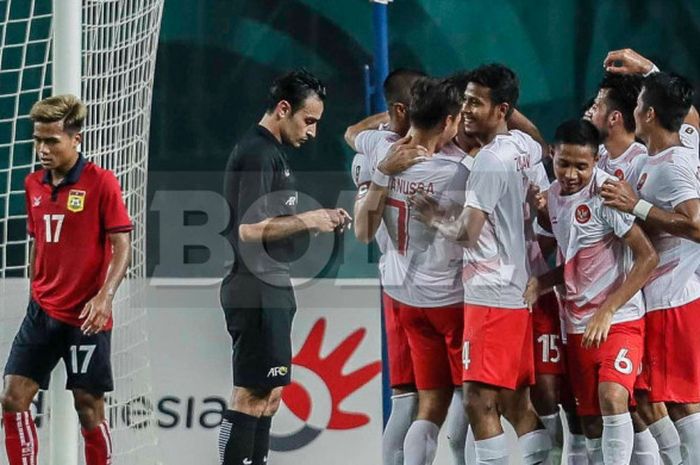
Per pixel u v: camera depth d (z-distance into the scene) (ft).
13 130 64.18
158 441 64.90
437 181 55.47
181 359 65.31
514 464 62.80
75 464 58.70
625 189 54.13
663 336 56.85
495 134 55.72
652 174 55.42
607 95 58.75
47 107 55.36
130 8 64.23
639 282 53.67
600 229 54.70
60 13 59.06
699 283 57.67
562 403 58.54
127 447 63.67
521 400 55.93
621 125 58.54
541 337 57.06
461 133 56.59
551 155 61.87
